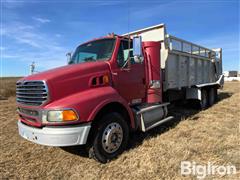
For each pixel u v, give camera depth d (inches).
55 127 135.7
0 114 334.3
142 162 148.3
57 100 140.2
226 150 164.2
